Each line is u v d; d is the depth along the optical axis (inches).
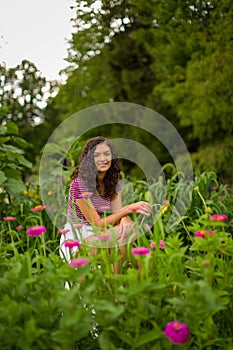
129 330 69.6
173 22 275.7
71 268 72.1
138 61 361.4
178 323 64.6
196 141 337.7
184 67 313.4
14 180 168.9
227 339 78.3
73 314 61.4
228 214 156.7
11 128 174.9
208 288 66.9
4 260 85.8
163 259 83.2
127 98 367.9
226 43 241.9
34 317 68.6
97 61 351.9
